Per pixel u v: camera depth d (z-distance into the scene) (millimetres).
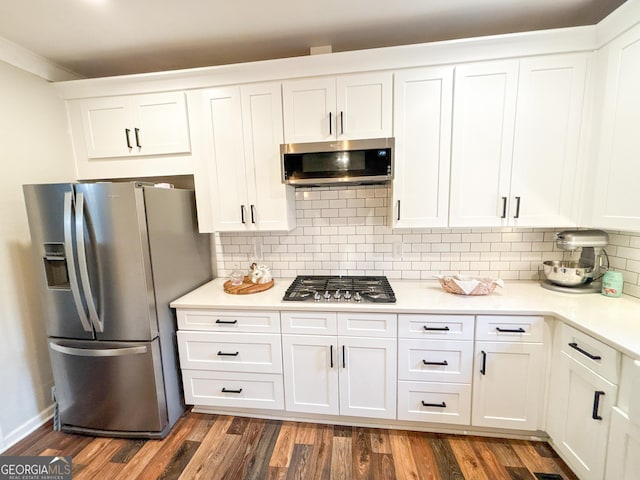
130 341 1722
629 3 1330
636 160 1363
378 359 1732
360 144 1745
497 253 2117
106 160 2105
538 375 1597
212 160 1981
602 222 1543
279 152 1890
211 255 2416
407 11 1598
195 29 1710
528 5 1568
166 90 1959
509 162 1717
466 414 1694
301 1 1487
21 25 1602
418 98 1737
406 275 2225
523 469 1502
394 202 1833
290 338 1793
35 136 1924
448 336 1648
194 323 1875
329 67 1774
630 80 1380
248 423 1896
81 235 1581
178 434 1816
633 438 1099
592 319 1393
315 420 1891
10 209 1807
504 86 1665
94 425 1812
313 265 2320
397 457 1599
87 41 1793
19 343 1841
